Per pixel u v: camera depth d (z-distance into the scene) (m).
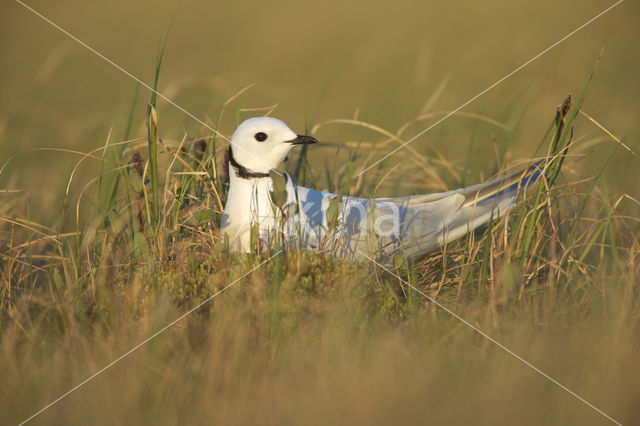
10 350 7.84
